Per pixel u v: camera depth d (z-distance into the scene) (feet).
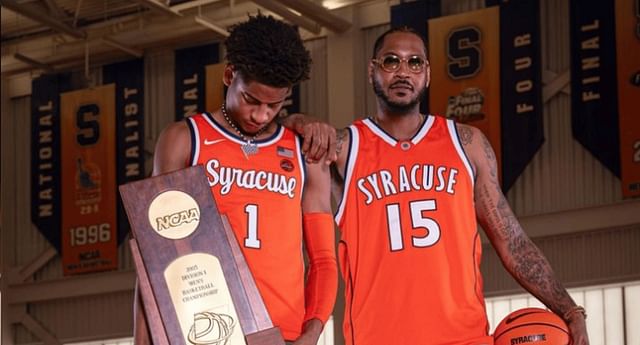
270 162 12.38
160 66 49.44
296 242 12.32
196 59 48.49
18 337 51.06
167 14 45.44
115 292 49.37
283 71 11.53
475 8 42.68
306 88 45.96
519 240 14.20
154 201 11.31
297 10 42.68
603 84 40.01
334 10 45.32
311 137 12.63
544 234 40.52
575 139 40.37
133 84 49.90
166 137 12.35
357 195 14.08
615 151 39.60
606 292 39.68
